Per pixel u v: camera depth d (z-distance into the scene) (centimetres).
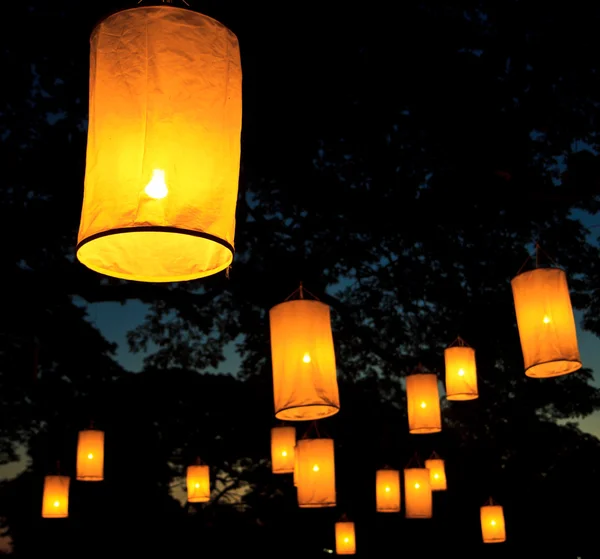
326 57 548
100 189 206
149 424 1491
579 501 1470
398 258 784
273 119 561
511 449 1505
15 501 1452
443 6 567
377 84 555
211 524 1566
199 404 1485
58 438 1442
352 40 548
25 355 946
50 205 550
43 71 584
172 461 1563
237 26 529
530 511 1484
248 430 1519
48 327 648
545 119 541
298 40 539
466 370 773
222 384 1516
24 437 1444
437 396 840
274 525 1570
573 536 1465
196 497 1198
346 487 1536
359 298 904
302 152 577
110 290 622
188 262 252
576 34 533
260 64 546
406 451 1527
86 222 207
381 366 1154
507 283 770
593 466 1488
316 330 457
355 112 575
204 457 1532
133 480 1481
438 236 712
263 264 750
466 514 1506
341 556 1541
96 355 945
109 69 216
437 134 559
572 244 725
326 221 720
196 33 221
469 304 794
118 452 1470
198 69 218
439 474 1269
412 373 849
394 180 627
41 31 520
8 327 612
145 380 1474
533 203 504
